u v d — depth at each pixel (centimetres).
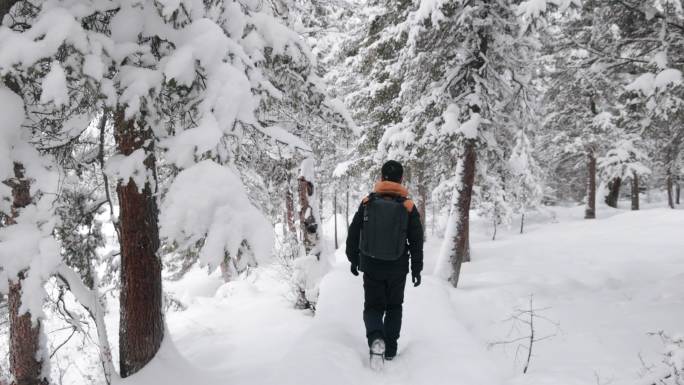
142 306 390
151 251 392
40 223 316
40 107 361
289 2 564
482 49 865
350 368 352
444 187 1412
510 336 533
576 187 3450
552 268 1091
